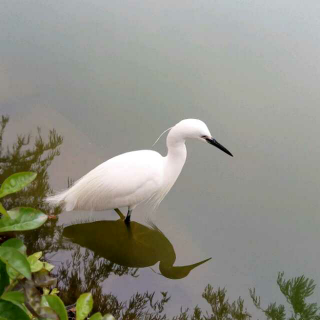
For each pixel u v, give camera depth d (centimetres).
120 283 414
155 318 379
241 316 397
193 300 409
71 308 339
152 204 532
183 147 485
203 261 459
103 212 510
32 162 521
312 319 402
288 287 436
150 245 470
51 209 474
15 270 144
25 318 149
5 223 157
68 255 431
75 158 548
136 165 464
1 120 567
